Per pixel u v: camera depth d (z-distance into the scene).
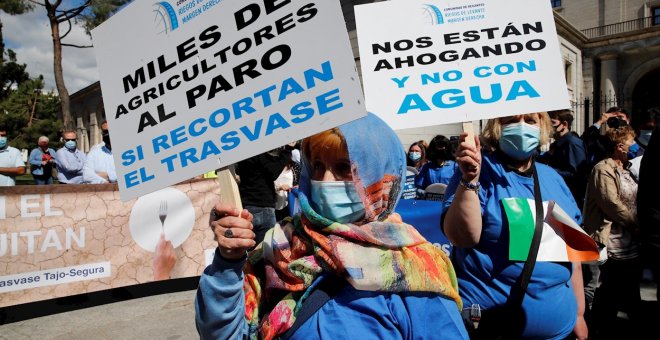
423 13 1.92
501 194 2.02
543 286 1.96
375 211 1.32
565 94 1.87
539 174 2.17
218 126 1.34
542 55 1.90
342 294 1.26
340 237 1.27
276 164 4.59
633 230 3.66
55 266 4.37
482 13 1.94
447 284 1.33
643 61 29.34
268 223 4.62
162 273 4.88
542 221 1.94
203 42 1.38
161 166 1.44
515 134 2.05
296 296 1.31
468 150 1.82
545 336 1.98
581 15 33.06
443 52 1.91
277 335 1.27
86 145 39.28
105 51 1.58
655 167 2.49
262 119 1.28
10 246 4.18
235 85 1.33
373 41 1.90
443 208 2.06
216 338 1.24
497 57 1.91
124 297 4.91
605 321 3.84
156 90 1.47
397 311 1.24
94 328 4.00
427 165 5.19
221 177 1.31
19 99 28.05
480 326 2.00
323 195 1.33
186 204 5.03
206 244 5.13
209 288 1.21
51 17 18.16
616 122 4.84
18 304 4.50
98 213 4.58
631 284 3.78
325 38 1.20
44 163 10.00
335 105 1.18
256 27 1.30
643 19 30.62
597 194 3.68
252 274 1.44
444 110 1.86
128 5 1.53
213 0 1.37
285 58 1.25
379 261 1.25
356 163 1.27
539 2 1.95
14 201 4.20
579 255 1.95
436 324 1.25
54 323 4.13
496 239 1.97
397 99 1.86
